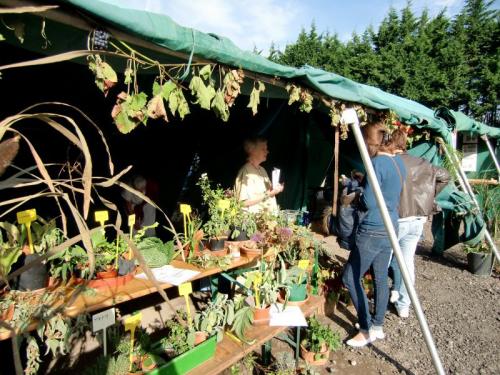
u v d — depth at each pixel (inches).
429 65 730.8
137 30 57.3
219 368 76.6
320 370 110.3
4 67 37.9
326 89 112.8
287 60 993.5
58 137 151.0
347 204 122.6
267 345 104.3
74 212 37.6
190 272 86.0
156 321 127.0
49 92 148.4
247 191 131.5
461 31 745.0
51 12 48.7
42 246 68.7
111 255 77.9
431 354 89.1
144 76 122.4
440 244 227.6
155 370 70.2
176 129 202.8
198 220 105.0
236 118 205.5
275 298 96.0
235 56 78.2
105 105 164.9
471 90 701.9
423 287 183.5
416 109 207.8
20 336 57.3
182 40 65.6
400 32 832.3
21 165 142.2
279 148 227.9
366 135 117.3
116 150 181.8
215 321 86.4
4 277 35.2
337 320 140.9
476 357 121.5
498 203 235.1
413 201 128.0
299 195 240.4
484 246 206.1
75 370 97.3
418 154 207.0
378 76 766.5
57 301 64.4
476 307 160.9
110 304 67.9
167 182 206.2
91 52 46.9
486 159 327.3
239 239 103.7
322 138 247.0
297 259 121.6
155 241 93.8
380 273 118.0
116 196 175.2
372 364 115.3
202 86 72.9
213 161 217.9
